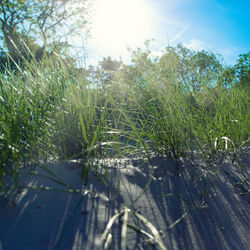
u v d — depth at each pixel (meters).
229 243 1.02
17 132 1.33
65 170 1.43
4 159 1.11
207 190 1.39
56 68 1.85
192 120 1.92
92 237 0.94
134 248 0.92
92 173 1.44
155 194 1.32
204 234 1.06
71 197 1.18
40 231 0.94
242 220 1.17
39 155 1.69
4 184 1.13
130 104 2.17
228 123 1.89
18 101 1.62
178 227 1.09
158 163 1.72
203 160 1.79
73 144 1.65
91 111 1.64
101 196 1.22
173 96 1.87
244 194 1.36
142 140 1.74
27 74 1.84
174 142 1.79
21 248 0.85
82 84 1.79
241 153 1.92
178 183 1.45
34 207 1.07
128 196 1.27
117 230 1.00
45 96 1.74
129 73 2.10
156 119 1.86
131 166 1.66
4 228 0.93
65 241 0.91
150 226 0.96
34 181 1.27
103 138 1.71
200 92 2.14
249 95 2.25
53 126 1.75
